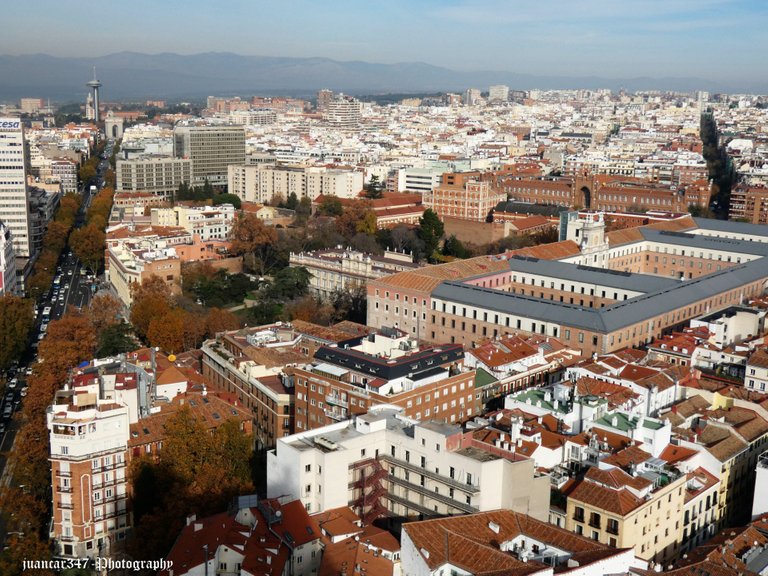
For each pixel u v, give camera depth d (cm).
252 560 18500
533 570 15588
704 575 17175
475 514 18200
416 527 17462
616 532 19175
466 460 19475
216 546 19012
